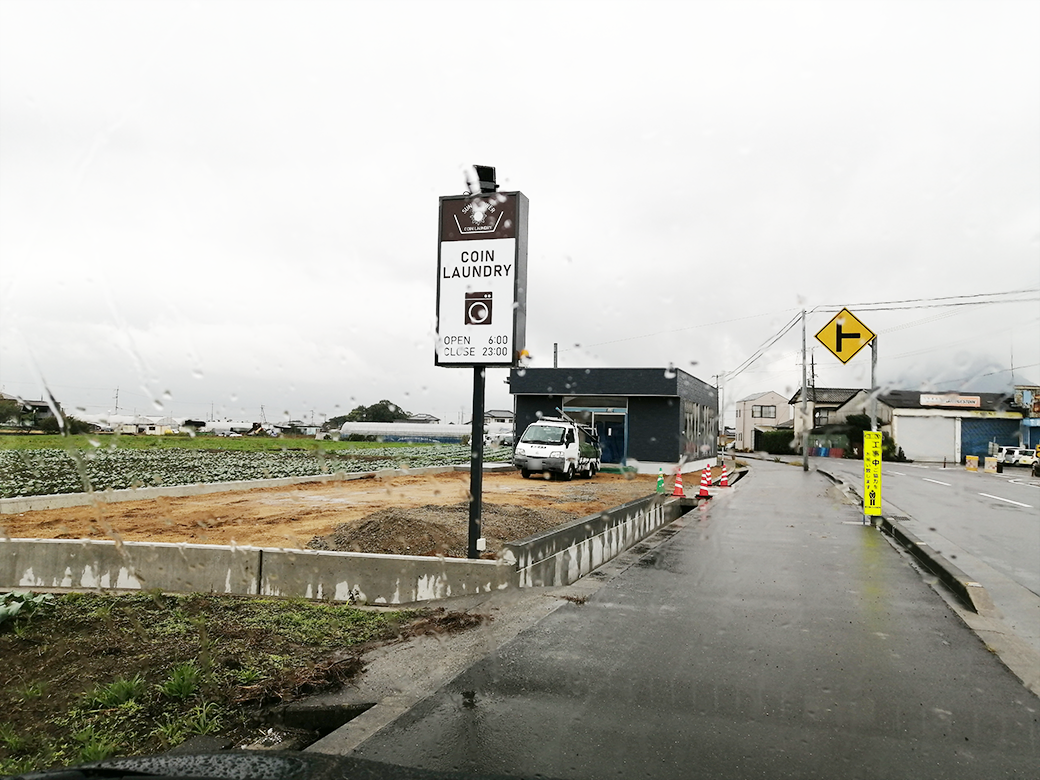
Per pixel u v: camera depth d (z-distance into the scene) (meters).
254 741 3.07
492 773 2.61
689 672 3.76
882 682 3.65
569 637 4.39
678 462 23.00
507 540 7.51
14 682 3.63
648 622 4.76
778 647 4.23
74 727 3.12
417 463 20.95
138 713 3.25
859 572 6.61
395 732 2.98
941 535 9.63
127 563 5.66
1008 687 3.60
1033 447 37.62
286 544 7.33
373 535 7.02
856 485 18.61
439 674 3.74
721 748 2.86
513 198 6.53
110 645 4.11
